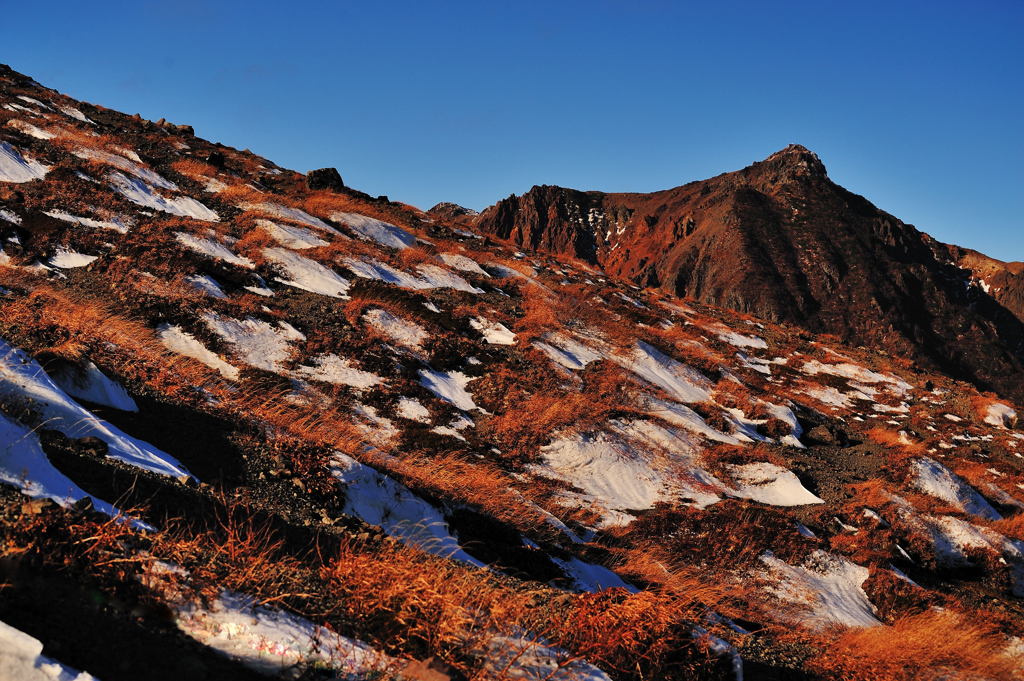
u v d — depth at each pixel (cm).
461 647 575
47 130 3350
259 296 2366
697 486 2097
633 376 2708
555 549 1378
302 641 498
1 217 2314
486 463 1861
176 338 1905
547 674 582
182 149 4091
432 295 2944
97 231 2461
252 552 616
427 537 1123
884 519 2191
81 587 450
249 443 1167
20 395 829
